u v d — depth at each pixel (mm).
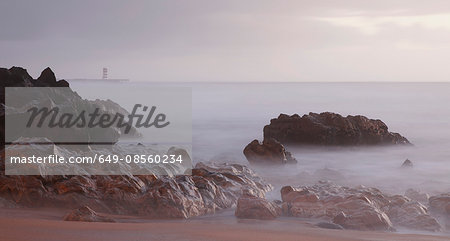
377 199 16125
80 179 15445
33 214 13492
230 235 11062
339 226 13289
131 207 14875
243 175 20062
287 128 34406
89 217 12859
